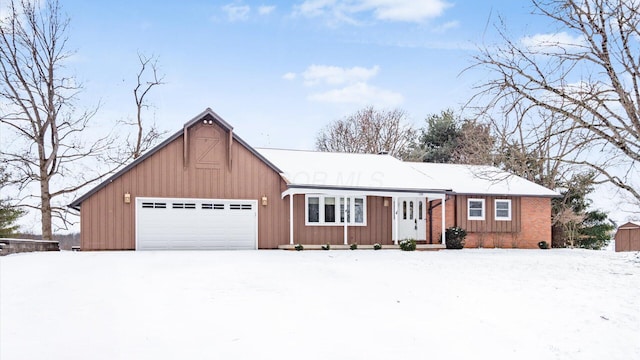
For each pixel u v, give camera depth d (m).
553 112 10.41
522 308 11.01
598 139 10.18
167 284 12.67
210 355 7.83
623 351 8.56
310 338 8.75
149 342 8.34
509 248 27.20
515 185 28.31
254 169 23.77
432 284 13.41
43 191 29.94
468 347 8.59
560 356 8.30
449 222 26.69
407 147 50.19
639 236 28.84
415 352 8.26
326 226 24.67
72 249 27.83
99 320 9.55
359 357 7.95
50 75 30.14
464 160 38.38
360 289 12.60
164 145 22.58
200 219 22.81
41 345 8.15
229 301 11.07
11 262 16.45
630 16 9.99
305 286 12.77
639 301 11.63
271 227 23.81
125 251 21.09
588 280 14.20
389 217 25.75
